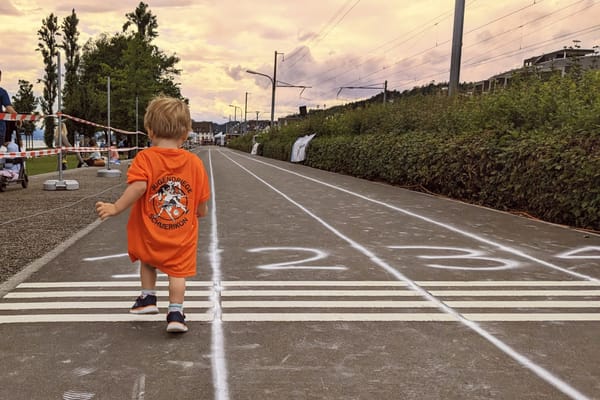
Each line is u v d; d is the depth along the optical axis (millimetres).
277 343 3059
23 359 2793
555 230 7227
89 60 45938
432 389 2502
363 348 3000
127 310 3604
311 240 6297
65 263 4922
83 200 9766
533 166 8484
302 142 31438
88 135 33688
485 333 3264
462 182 11305
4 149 11219
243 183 15250
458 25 16516
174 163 3186
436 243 6199
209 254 5434
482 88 15391
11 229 6695
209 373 2648
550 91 10547
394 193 12555
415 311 3684
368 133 20984
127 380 2561
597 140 7379
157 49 40844
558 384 2564
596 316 3615
